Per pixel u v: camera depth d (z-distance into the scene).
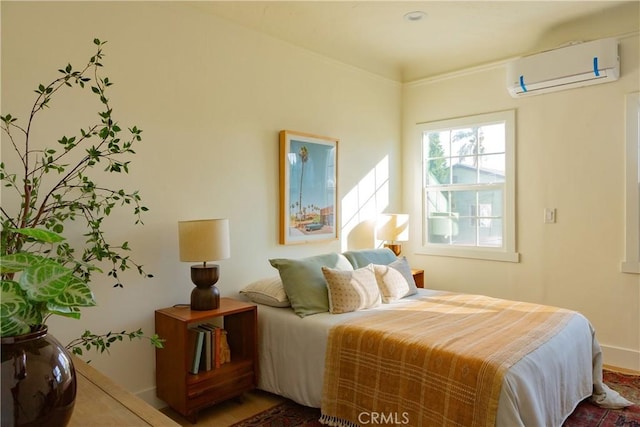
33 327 1.03
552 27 3.46
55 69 2.25
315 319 2.60
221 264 3.00
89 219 2.36
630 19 3.21
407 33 3.54
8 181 2.07
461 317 2.61
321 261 3.09
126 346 2.52
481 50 3.94
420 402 2.00
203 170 2.89
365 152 4.14
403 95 4.57
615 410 2.55
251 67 3.18
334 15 3.16
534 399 1.83
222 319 3.01
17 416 0.94
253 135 3.19
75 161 2.31
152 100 2.63
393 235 4.04
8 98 2.09
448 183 4.32
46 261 1.04
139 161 2.57
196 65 2.85
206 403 2.48
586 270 3.48
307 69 3.59
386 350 2.18
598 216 3.42
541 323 2.46
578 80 3.38
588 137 3.45
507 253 3.87
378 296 2.95
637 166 3.24
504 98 3.87
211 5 2.87
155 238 2.64
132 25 2.55
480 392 1.82
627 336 3.29
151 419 1.22
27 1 2.16
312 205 3.58
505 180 3.88
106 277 2.43
